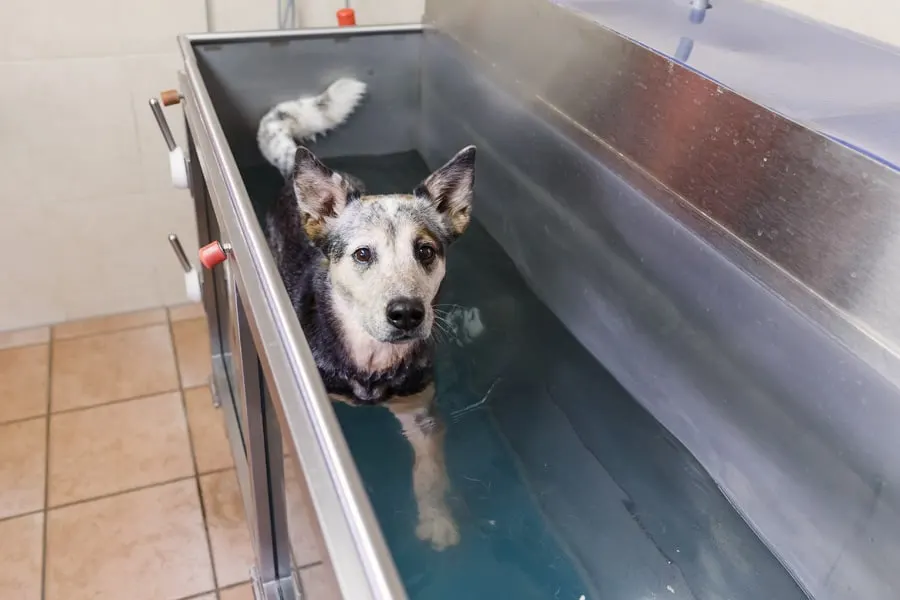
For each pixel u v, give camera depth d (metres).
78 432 1.95
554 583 1.14
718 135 1.14
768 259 1.10
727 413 1.27
